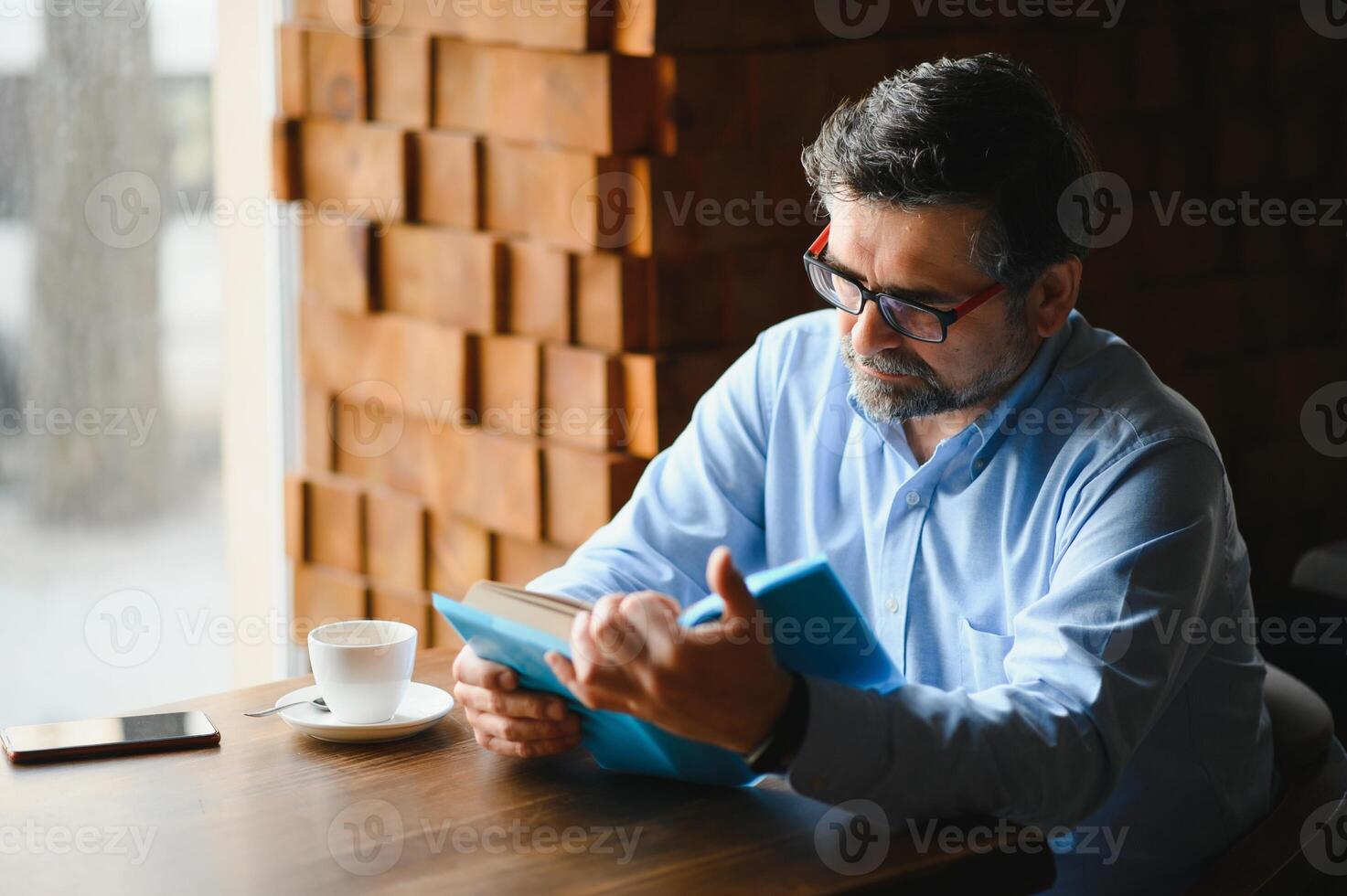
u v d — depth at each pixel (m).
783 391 1.47
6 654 2.37
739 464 1.49
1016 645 1.15
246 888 0.94
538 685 1.12
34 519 2.36
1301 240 2.57
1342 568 2.03
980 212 1.15
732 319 1.89
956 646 1.33
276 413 2.36
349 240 2.13
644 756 1.09
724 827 1.03
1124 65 2.23
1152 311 2.32
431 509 2.12
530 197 1.90
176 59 2.32
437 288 2.04
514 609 1.07
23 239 2.28
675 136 1.79
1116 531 1.16
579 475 1.89
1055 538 1.25
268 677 2.45
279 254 2.31
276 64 2.21
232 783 1.11
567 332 1.89
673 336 1.85
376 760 1.16
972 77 1.17
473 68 1.96
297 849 0.99
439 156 2.01
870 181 1.16
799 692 0.98
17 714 2.38
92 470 2.37
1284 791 1.38
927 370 1.21
